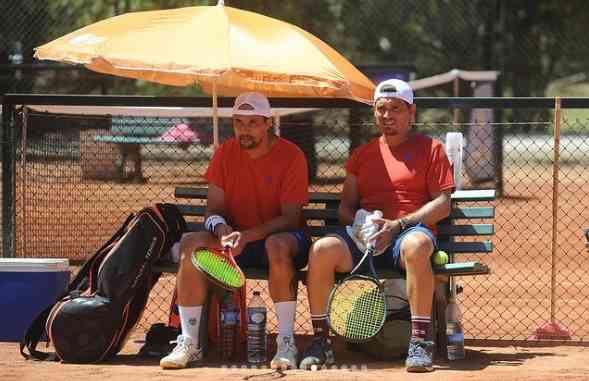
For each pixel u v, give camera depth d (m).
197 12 20.95
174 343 20.45
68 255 29.59
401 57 77.62
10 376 18.55
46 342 22.00
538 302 27.80
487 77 52.84
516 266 33.62
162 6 58.19
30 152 30.66
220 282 18.52
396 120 20.28
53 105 23.70
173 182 46.09
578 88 95.94
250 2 61.59
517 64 76.19
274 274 19.45
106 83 57.69
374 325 18.69
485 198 20.95
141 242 19.78
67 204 32.12
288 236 19.86
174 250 20.56
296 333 23.83
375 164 20.66
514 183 55.25
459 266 19.30
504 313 26.33
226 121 50.34
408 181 20.33
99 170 38.00
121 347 20.23
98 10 59.47
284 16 65.88
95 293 19.94
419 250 18.97
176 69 19.59
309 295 19.50
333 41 73.94
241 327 20.55
